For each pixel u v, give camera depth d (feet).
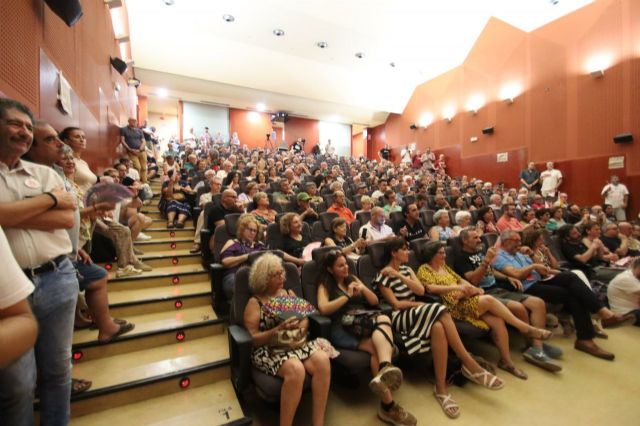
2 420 2.99
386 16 29.71
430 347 6.51
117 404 5.49
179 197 14.14
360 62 36.52
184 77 32.83
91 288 6.25
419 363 7.69
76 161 7.45
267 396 5.18
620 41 22.11
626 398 6.36
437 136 38.68
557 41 25.81
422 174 31.48
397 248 7.74
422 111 41.16
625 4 21.88
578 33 24.41
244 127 42.91
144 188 14.71
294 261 8.77
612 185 21.59
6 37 5.84
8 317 2.31
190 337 7.27
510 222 14.42
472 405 6.22
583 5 24.13
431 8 29.58
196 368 6.11
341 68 37.29
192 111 39.88
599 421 5.75
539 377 7.11
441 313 6.52
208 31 29.86
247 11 28.17
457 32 32.73
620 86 22.09
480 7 30.48
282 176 21.40
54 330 3.82
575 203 24.39
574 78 24.67
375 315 6.31
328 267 7.07
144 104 38.70
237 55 32.45
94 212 5.01
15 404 3.00
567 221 17.61
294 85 37.42
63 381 3.99
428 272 8.29
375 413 5.96
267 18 29.01
